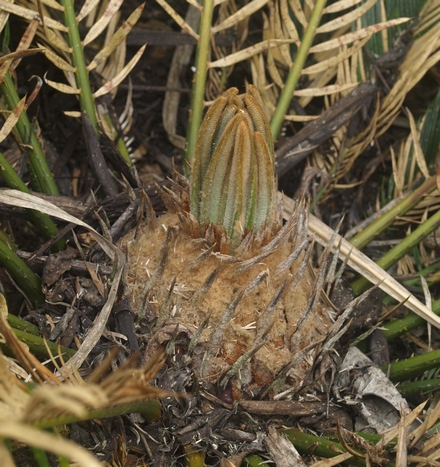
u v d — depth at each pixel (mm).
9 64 1319
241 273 1271
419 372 1343
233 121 1221
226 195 1250
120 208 1365
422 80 1592
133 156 1592
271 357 1277
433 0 1513
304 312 1280
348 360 1328
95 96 1414
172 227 1269
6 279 1422
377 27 1435
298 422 1293
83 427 1261
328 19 1537
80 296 1305
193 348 1261
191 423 1266
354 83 1479
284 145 1470
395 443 1256
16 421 994
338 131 1514
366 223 1471
